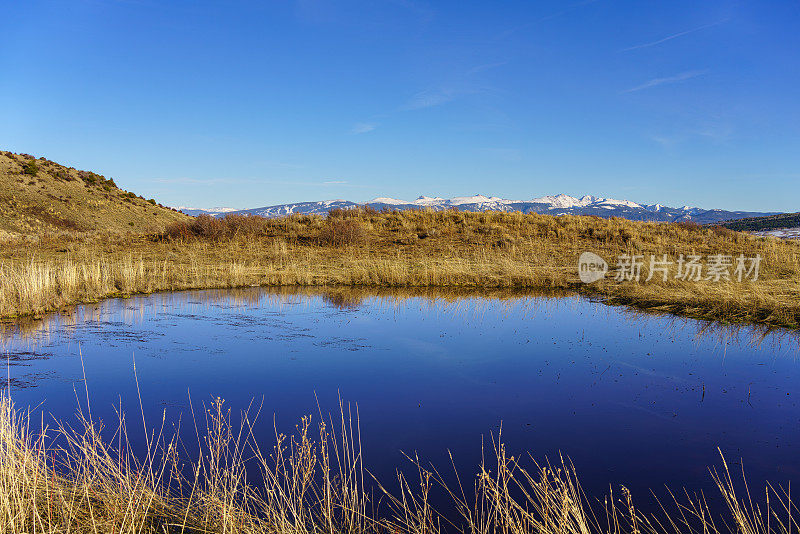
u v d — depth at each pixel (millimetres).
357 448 5590
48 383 7520
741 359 9188
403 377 8078
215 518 3908
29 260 20125
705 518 4242
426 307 14312
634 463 5266
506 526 3861
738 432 6082
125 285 16109
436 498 4570
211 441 5605
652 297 14781
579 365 8773
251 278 18141
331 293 16484
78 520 3693
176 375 8031
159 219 66875
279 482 4770
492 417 6539
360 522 4125
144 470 4809
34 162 63719
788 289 14602
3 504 3486
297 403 6922
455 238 27734
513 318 12898
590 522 4168
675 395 7348
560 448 5637
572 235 28578
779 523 4137
